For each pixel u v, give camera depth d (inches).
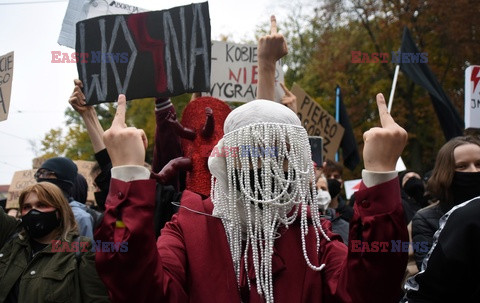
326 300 77.7
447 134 290.7
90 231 154.3
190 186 101.7
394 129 71.3
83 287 129.6
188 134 104.7
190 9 126.2
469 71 183.0
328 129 268.2
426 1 785.6
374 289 71.7
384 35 826.8
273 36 129.9
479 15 762.8
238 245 79.7
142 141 73.4
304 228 79.0
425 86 287.1
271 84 131.3
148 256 70.6
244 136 79.7
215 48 210.5
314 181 80.7
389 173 70.9
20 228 142.3
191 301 77.0
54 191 137.3
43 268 131.1
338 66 880.9
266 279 76.0
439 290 86.9
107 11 154.3
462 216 86.7
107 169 145.6
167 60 126.9
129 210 70.3
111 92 127.8
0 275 134.0
